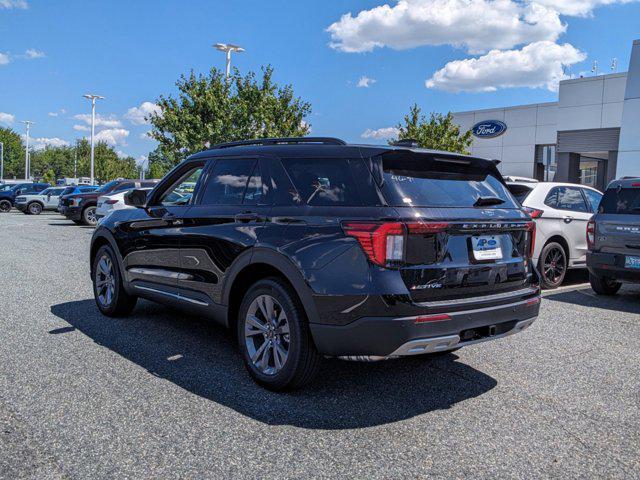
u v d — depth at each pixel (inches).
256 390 152.1
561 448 121.9
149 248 201.8
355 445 120.7
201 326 218.4
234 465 110.7
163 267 195.0
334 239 137.3
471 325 139.6
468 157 156.6
